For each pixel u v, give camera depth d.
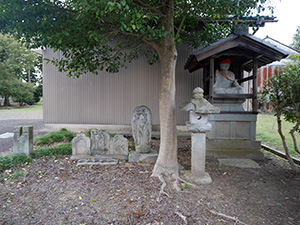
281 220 2.57
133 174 3.82
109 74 8.04
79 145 4.83
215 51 4.99
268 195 3.22
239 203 2.95
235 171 4.24
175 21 5.07
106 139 4.88
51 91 8.18
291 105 4.24
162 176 3.64
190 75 7.86
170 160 3.80
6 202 2.88
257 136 7.86
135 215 2.53
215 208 2.75
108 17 3.28
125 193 3.08
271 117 12.51
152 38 3.78
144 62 7.95
